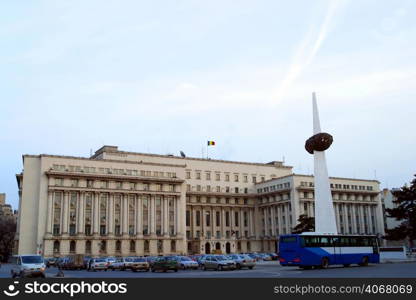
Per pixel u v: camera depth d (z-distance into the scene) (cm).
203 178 14162
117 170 12075
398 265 6084
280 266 7031
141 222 12069
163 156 13562
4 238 16250
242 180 14850
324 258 5619
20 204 11550
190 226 13700
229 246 14012
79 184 11475
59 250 10875
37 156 11412
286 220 13425
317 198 6688
